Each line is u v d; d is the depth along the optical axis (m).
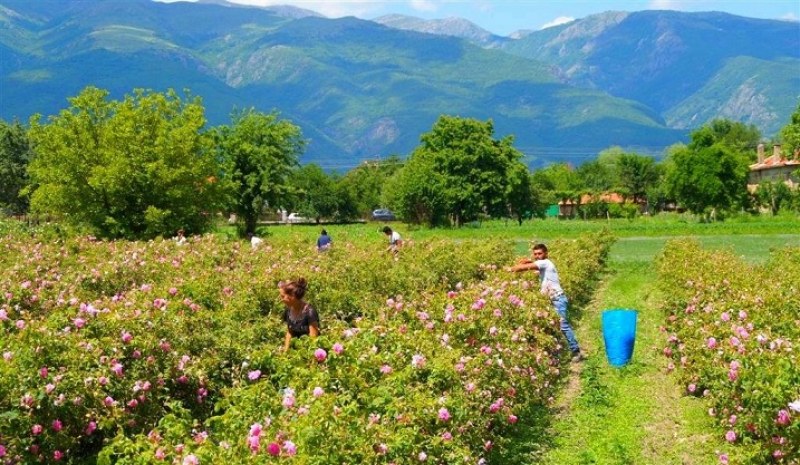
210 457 6.18
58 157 37.78
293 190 57.19
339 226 87.50
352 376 8.09
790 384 8.77
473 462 8.13
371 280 18.14
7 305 12.23
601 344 16.98
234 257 21.19
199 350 10.95
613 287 27.78
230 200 44.91
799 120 72.31
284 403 7.05
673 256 25.34
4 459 7.43
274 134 56.06
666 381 13.63
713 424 10.56
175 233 38.66
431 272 19.67
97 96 39.19
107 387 8.87
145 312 10.66
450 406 8.30
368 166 141.12
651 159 142.62
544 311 13.79
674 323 14.23
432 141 90.75
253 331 12.62
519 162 92.12
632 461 9.80
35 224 37.25
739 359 9.84
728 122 168.00
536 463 9.81
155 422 9.27
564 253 26.19
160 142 38.28
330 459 6.30
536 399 11.68
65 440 8.09
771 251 26.92
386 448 6.77
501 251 26.47
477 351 10.70
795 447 8.41
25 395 7.89
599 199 116.06
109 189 36.97
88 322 9.95
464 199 86.44
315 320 11.07
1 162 69.00
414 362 8.88
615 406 12.20
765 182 94.12
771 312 13.09
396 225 87.94
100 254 20.64
